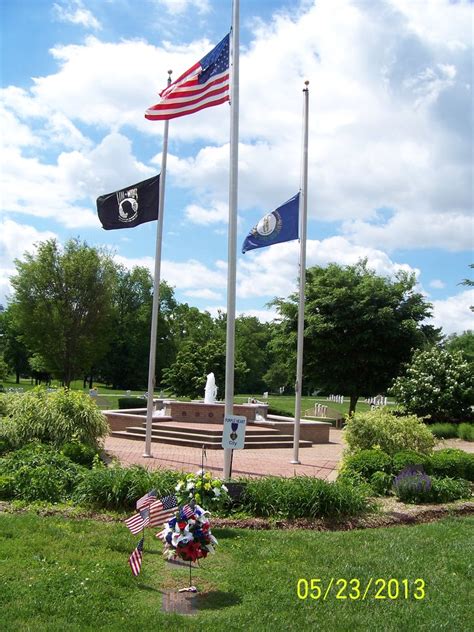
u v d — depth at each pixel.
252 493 8.78
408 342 27.47
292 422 19.66
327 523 8.56
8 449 12.22
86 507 8.66
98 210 15.14
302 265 14.53
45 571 6.07
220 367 33.72
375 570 6.61
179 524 5.98
